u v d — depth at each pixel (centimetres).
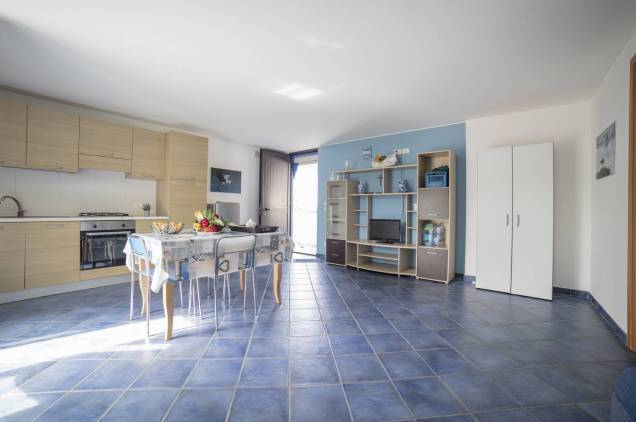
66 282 361
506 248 384
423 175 466
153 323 271
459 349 227
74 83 332
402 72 295
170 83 329
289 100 374
